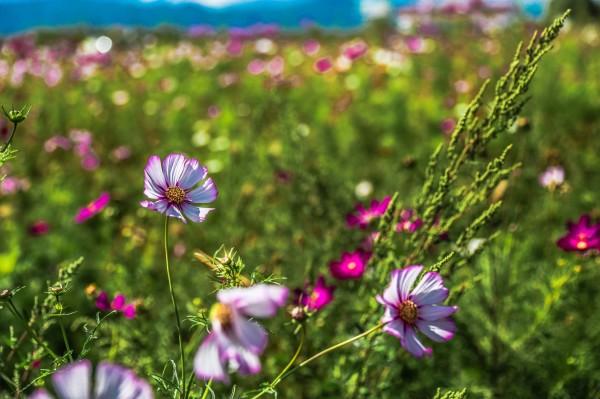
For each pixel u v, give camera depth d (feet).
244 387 4.99
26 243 7.89
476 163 4.03
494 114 3.94
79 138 11.32
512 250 5.50
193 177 3.53
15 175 10.23
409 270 3.41
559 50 15.33
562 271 5.33
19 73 16.62
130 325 4.79
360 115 11.96
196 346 4.82
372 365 4.58
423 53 15.96
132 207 8.75
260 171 8.27
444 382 4.93
